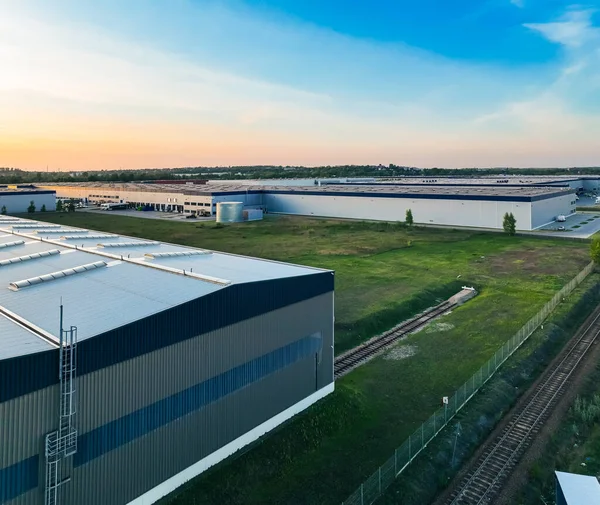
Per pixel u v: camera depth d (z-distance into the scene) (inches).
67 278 826.8
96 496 577.9
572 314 1405.0
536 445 791.1
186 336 672.4
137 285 773.3
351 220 3585.1
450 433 812.6
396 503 661.9
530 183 4665.4
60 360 525.3
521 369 1058.1
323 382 930.1
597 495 613.6
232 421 748.6
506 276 1815.9
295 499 666.8
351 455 768.3
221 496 664.4
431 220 3341.5
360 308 1439.5
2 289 768.3
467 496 681.6
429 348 1179.9
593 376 1033.5
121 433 600.4
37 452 525.3
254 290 775.1
